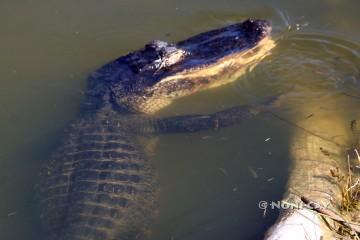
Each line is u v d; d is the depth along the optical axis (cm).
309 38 217
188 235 182
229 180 191
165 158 198
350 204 181
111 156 195
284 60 212
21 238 185
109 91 209
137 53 212
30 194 193
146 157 197
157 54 209
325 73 209
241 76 211
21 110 208
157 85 208
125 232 183
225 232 182
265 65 212
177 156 198
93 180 189
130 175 191
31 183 195
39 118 207
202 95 211
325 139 195
